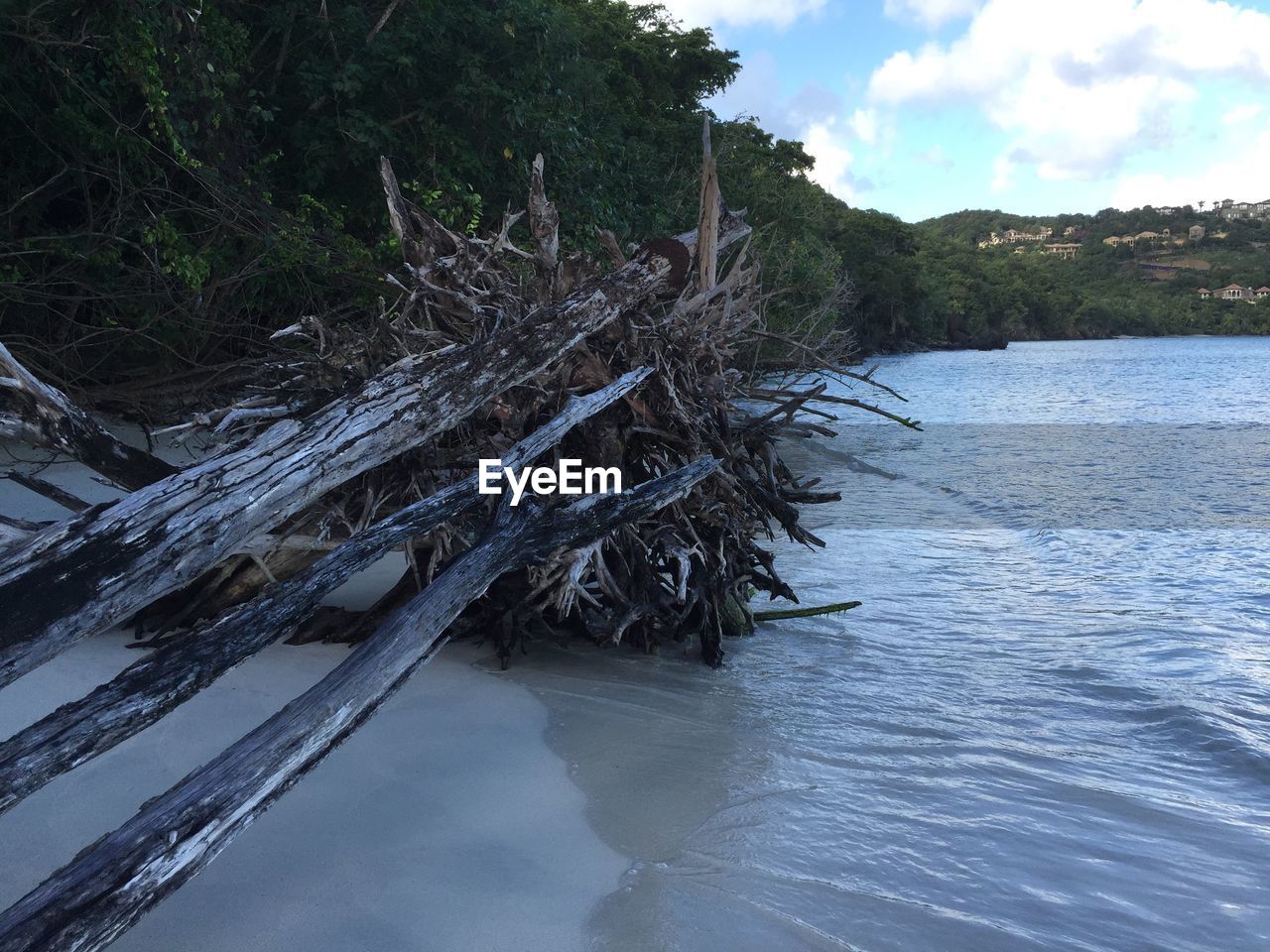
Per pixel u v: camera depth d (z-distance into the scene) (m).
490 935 2.59
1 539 3.05
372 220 12.30
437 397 3.38
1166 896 2.99
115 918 1.82
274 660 4.52
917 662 5.38
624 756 3.86
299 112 12.05
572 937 2.61
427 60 12.27
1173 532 10.05
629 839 3.19
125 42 8.45
